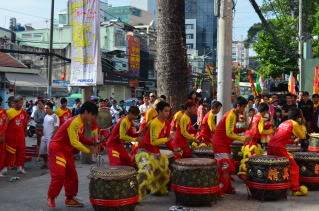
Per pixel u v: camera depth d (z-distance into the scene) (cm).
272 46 3095
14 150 1141
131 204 711
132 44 4706
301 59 2464
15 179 1068
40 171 1207
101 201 699
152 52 5194
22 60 4038
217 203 808
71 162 770
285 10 3419
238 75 2906
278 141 860
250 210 762
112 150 830
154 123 820
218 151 860
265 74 3180
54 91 3806
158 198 852
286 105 1346
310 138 1141
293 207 783
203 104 1395
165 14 1246
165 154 869
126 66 4638
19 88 3284
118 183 697
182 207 762
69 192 782
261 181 817
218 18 1162
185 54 1269
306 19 3184
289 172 841
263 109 952
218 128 865
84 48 1258
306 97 1362
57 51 4169
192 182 770
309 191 910
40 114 1463
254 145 955
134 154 859
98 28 1249
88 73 1259
